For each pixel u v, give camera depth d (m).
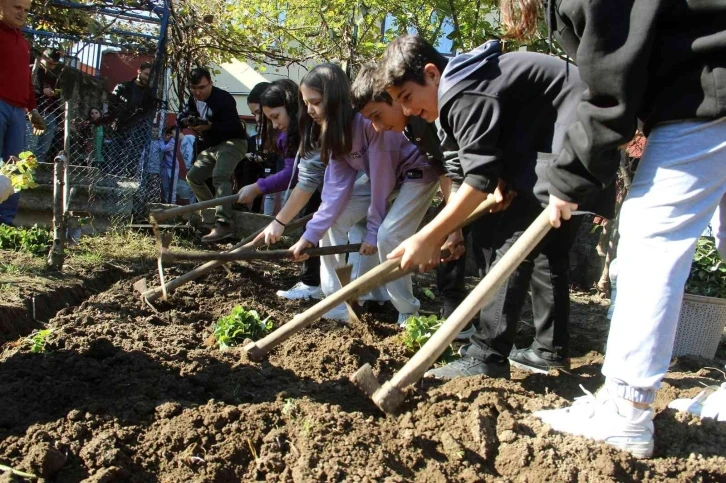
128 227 7.36
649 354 2.38
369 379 2.82
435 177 4.35
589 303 6.23
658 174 2.38
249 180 8.99
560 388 3.38
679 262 2.36
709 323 4.40
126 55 10.35
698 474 2.48
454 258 3.74
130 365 3.15
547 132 3.07
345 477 2.35
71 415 2.60
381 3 7.62
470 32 6.56
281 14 10.71
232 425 2.63
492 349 3.36
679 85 2.31
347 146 4.14
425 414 2.79
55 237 5.08
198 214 7.99
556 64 3.01
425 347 2.72
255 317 3.91
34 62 8.41
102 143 7.94
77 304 4.68
